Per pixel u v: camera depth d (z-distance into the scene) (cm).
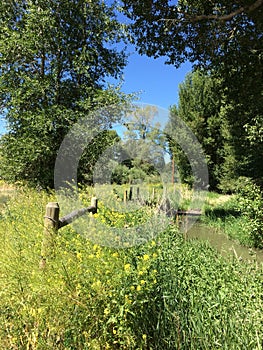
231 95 995
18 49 855
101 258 221
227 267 337
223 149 1702
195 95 1931
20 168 852
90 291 200
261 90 894
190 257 378
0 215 550
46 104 891
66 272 205
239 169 1291
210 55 886
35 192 759
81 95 924
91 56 934
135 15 816
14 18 932
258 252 575
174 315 209
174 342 201
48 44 875
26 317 204
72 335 192
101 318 198
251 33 822
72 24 910
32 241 288
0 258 264
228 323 220
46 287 201
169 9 793
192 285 283
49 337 194
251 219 596
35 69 930
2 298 220
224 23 788
